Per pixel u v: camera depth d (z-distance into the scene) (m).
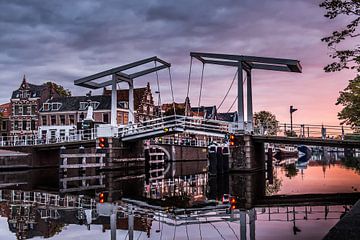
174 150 47.84
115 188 19.53
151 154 40.62
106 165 31.33
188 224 9.58
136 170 33.50
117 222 10.04
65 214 11.34
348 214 6.98
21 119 53.81
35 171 32.56
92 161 37.19
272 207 12.12
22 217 10.82
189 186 20.14
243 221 9.75
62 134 51.94
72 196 16.08
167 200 14.73
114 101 31.75
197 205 13.25
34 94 54.16
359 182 19.41
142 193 17.31
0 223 9.91
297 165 37.41
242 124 27.06
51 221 10.20
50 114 52.81
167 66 33.06
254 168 27.88
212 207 12.66
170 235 8.28
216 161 26.02
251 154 26.98
